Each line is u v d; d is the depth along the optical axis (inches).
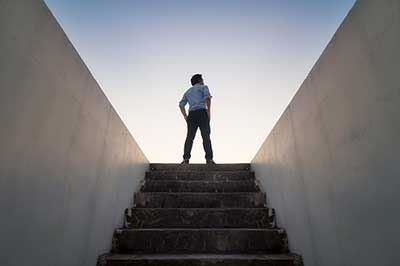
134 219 80.0
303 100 58.2
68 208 43.1
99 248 58.3
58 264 39.6
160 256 60.4
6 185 27.3
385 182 30.3
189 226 79.3
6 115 27.2
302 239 57.6
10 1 27.7
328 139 45.8
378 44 31.8
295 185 63.1
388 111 29.9
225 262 57.6
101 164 60.3
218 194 93.9
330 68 45.1
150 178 115.8
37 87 33.4
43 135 35.1
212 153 122.6
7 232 27.5
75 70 45.5
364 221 34.4
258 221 80.0
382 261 30.5
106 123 63.8
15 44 28.6
